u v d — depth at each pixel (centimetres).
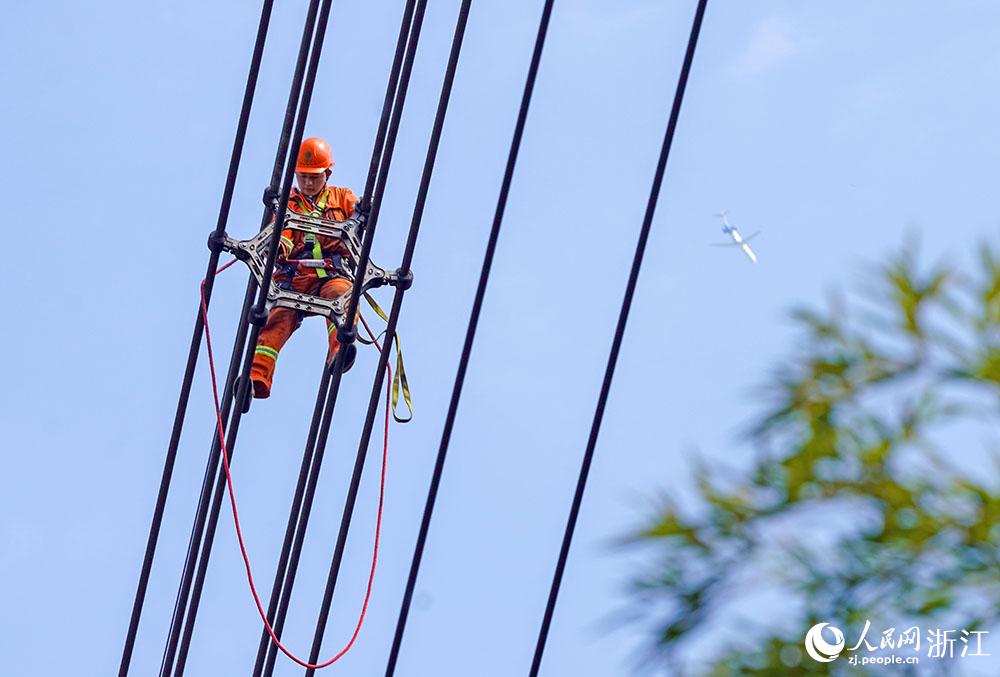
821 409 1559
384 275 3428
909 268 1538
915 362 1536
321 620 3103
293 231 3531
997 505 1494
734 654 1566
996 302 1521
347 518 3094
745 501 1569
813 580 1547
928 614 1510
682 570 1573
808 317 1573
